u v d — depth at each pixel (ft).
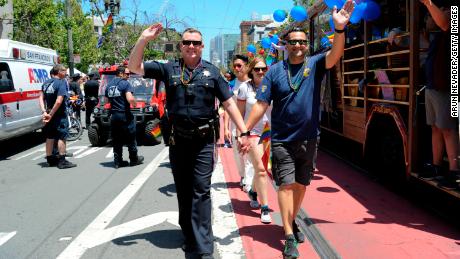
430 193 20.10
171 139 13.61
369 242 14.56
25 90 36.32
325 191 20.92
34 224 17.57
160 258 13.96
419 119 17.76
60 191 22.90
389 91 20.18
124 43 89.66
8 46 34.45
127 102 28.35
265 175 16.80
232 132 19.97
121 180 25.14
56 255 14.39
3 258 14.17
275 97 13.41
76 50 106.63
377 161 23.38
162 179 25.12
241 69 18.28
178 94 13.25
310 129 13.23
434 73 15.79
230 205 19.39
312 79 13.11
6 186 24.45
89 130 38.93
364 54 22.59
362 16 20.42
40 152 37.09
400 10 19.97
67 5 71.67
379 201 19.15
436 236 14.94
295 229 14.88
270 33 39.06
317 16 31.63
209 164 13.47
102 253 14.46
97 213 18.86
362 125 23.85
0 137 32.99
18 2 81.10
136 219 17.94
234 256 13.87
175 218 17.97
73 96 46.78
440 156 16.70
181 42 13.20
